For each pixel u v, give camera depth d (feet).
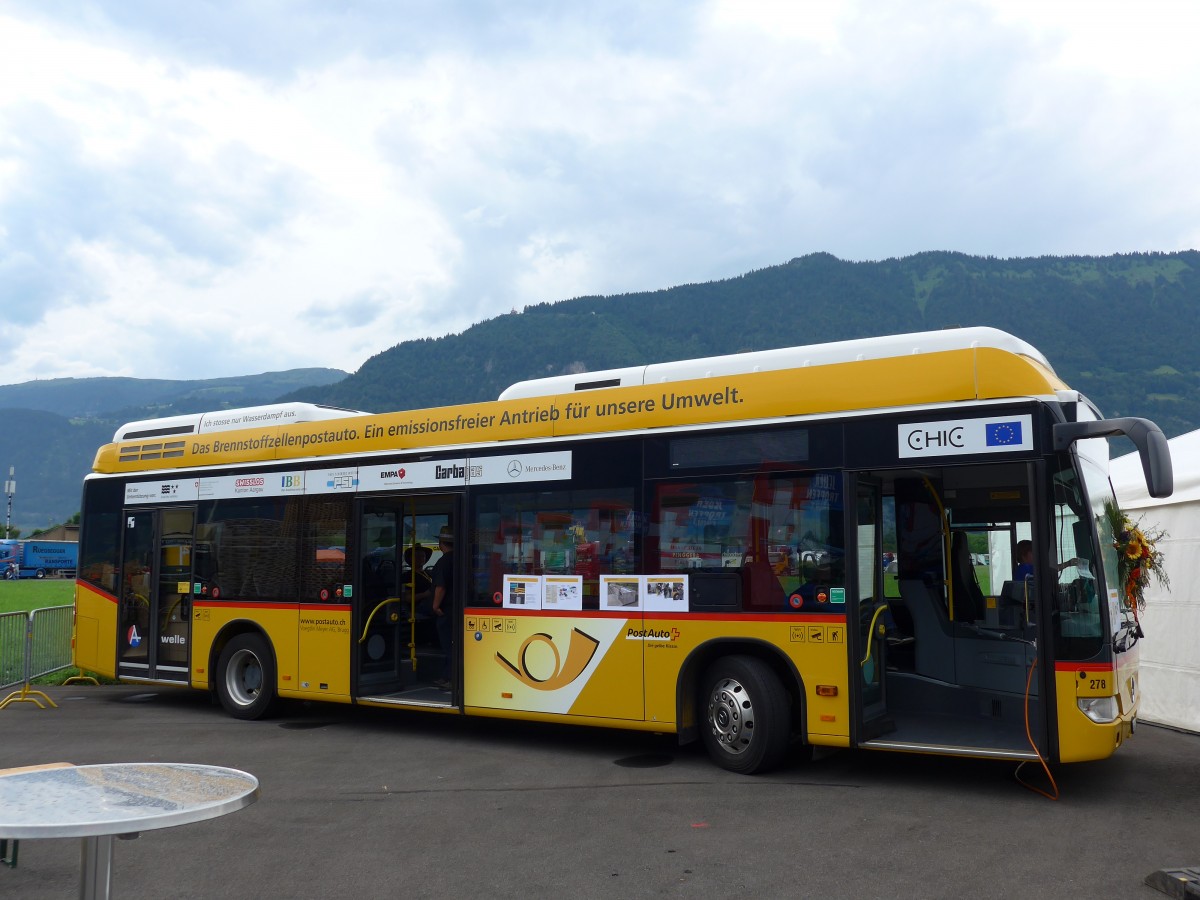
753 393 27.37
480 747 31.60
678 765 28.19
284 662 36.17
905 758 28.73
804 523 26.04
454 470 32.53
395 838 21.52
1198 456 35.76
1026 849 20.07
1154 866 18.99
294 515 36.58
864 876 18.53
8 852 16.58
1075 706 22.72
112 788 11.73
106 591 42.16
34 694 44.29
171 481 40.60
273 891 18.35
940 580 29.37
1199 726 33.83
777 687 26.25
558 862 19.70
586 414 30.12
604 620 28.84
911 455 24.89
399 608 35.76
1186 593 34.99
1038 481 23.45
